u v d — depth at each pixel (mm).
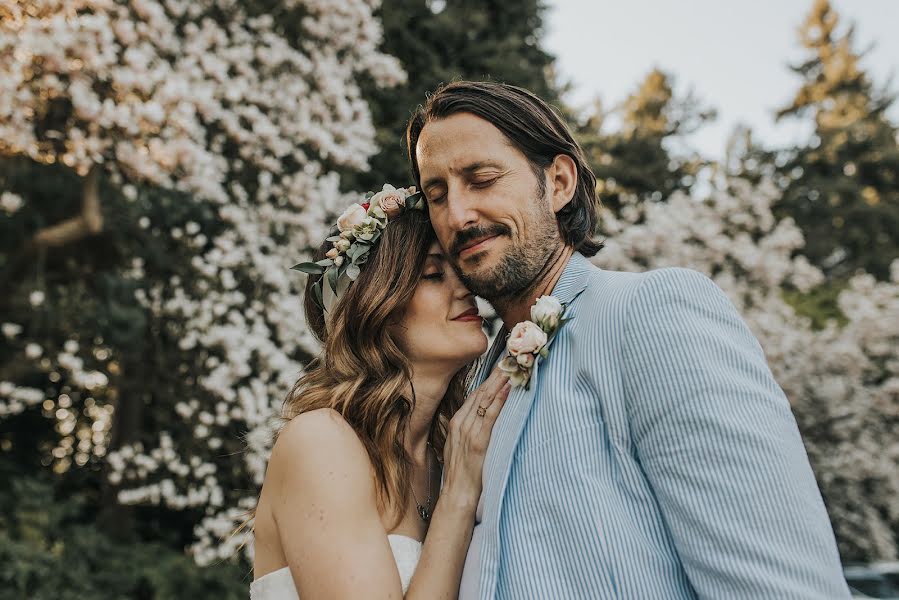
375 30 6465
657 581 1304
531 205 1624
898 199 21484
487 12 9977
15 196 5949
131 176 5168
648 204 8898
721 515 1226
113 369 6703
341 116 6156
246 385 5742
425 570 1639
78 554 5844
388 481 1778
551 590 1348
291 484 1677
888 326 9086
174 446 5883
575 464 1390
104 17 4562
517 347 1525
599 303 1476
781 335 8570
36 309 6207
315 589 1603
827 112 24562
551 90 10227
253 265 5844
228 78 5789
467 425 1745
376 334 1904
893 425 9086
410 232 1931
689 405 1277
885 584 6457
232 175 6148
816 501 1261
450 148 1634
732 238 9094
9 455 7531
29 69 4480
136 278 6281
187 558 6184
